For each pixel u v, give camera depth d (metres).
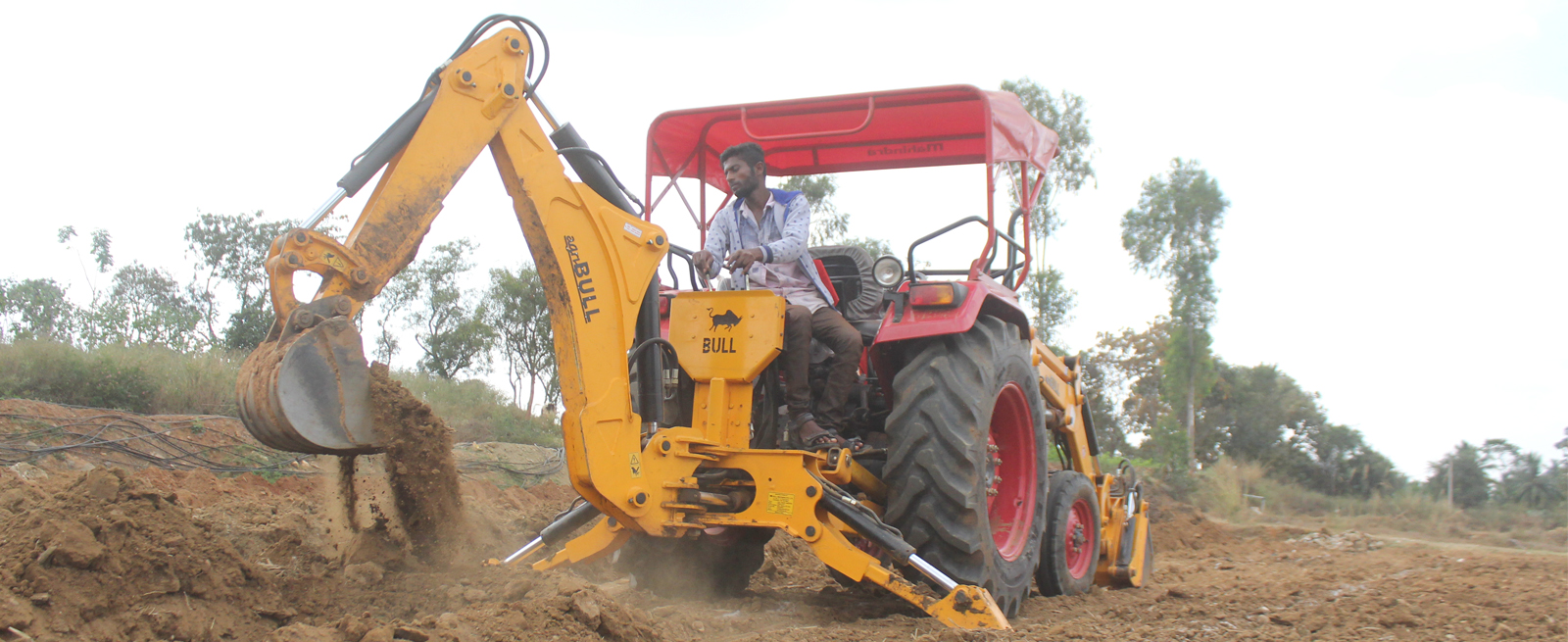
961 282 4.28
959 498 3.91
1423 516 17.50
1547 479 22.91
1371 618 4.37
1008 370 4.42
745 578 4.66
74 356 9.89
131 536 2.82
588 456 3.37
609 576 4.76
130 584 2.73
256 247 18.92
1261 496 18.98
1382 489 29.20
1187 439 23.22
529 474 10.98
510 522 6.05
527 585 3.34
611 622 3.09
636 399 4.39
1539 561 7.99
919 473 4.00
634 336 3.91
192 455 8.16
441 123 3.17
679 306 4.14
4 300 14.92
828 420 4.18
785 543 6.26
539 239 3.39
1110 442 30.52
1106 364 33.88
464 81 3.21
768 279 4.45
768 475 3.84
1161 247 26.95
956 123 5.43
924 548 4.04
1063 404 5.82
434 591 3.32
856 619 4.18
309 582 3.19
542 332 20.78
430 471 3.34
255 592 3.01
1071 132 24.30
